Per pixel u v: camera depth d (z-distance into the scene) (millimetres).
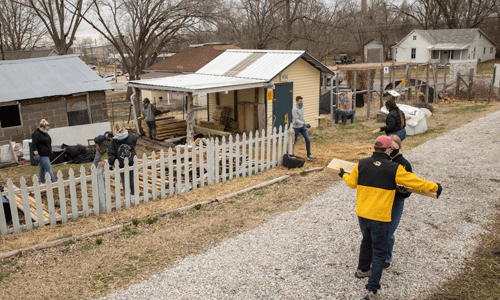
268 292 4465
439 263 4977
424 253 5238
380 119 16625
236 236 5984
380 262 4207
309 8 39750
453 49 49844
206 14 32062
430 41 52031
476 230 5820
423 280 4617
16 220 6195
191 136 12242
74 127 13750
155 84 13336
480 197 7090
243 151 9062
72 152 12117
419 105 17797
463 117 15789
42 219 6480
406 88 19656
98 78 14992
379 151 4273
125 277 4867
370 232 4367
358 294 4383
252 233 6066
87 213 6914
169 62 27109
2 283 4754
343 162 5129
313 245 5578
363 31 57281
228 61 16719
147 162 7512
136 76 34562
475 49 51125
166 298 4395
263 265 5074
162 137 13859
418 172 8836
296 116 10078
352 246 5496
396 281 4613
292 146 10164
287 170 9570
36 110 13461
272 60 15148
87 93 14438
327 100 20172
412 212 6582
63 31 31391
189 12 31938
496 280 4527
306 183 8477
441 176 8445
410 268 4887
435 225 6055
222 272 4926
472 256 5109
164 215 6879
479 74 40219
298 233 5992
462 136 12242
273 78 13758
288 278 4746
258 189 8211
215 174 8680
